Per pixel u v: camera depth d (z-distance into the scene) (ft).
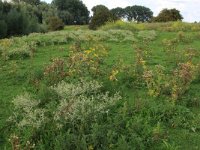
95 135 24.73
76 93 31.71
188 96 32.99
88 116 27.27
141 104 30.42
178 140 26.37
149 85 34.35
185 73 33.60
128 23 97.09
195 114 30.09
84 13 288.10
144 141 25.45
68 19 265.13
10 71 41.55
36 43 60.54
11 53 49.55
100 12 133.18
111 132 25.44
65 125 26.89
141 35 70.33
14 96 34.35
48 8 255.91
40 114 28.27
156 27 90.48
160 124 28.09
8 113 30.73
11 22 134.51
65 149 24.06
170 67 42.93
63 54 51.39
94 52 47.96
